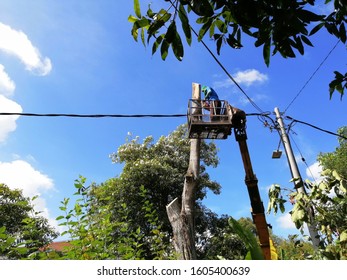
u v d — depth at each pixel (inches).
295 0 71.2
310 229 185.2
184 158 748.6
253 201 156.6
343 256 141.6
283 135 317.1
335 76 113.7
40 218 162.9
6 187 571.2
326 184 161.0
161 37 81.6
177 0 79.1
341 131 617.0
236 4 73.4
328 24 89.9
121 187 619.5
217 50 90.8
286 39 77.5
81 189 163.0
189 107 214.2
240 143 176.6
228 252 578.6
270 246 154.6
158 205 652.7
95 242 141.4
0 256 128.6
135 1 79.4
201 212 703.1
